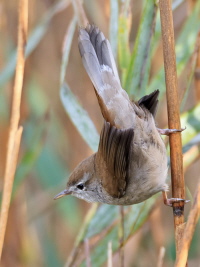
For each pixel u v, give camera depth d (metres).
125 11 9.83
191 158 9.99
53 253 13.76
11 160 8.30
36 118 13.57
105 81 8.55
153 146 8.70
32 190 14.15
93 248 10.46
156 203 10.12
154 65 13.66
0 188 12.48
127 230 10.18
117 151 8.33
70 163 14.09
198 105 9.99
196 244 12.92
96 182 9.38
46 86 14.50
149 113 8.87
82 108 10.18
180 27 13.85
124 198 9.12
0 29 13.81
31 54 14.52
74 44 14.55
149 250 13.42
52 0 14.73
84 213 13.95
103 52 8.62
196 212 6.80
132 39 13.71
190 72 9.64
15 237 13.00
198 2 10.78
